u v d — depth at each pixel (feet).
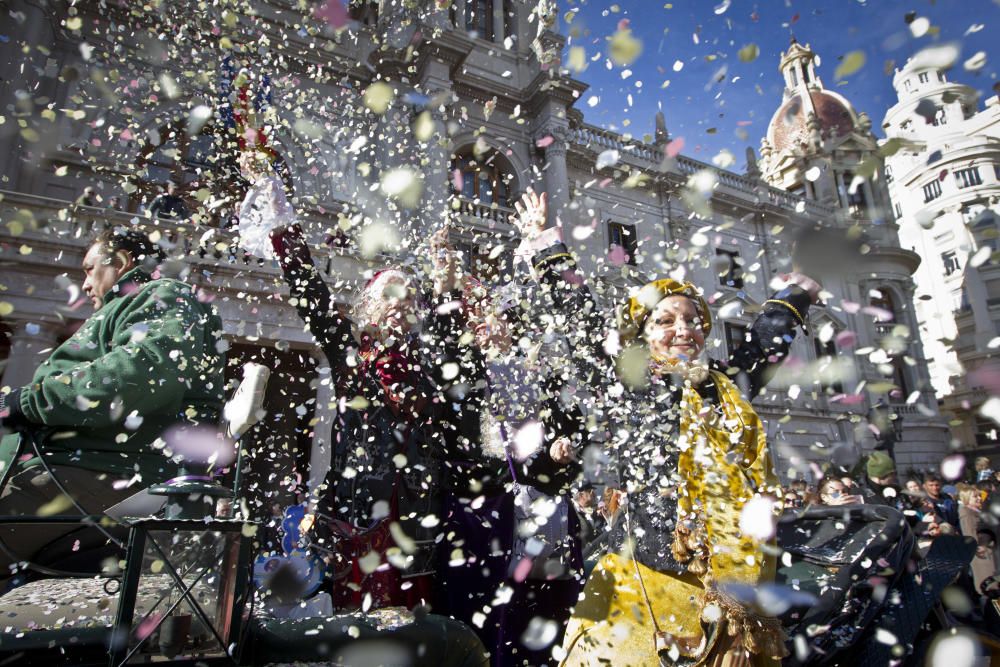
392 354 5.86
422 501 5.58
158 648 3.15
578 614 5.07
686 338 5.45
